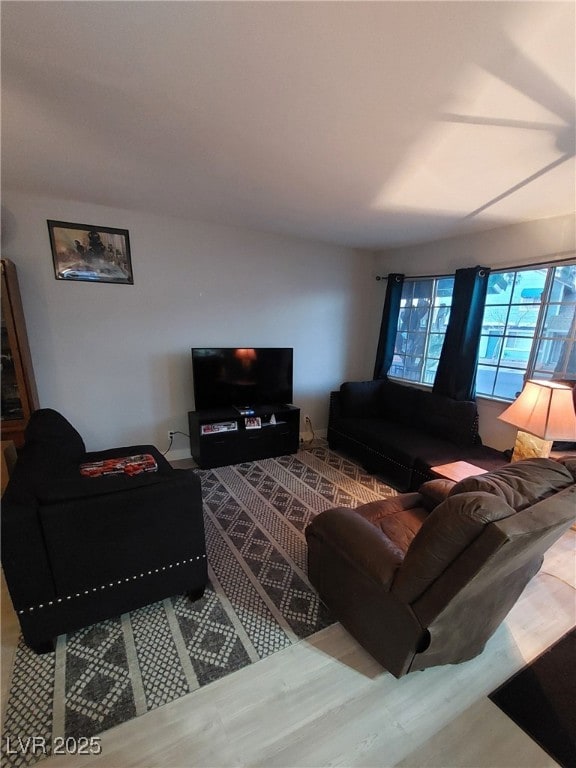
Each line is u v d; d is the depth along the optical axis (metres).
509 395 3.12
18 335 2.37
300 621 1.65
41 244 2.63
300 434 4.26
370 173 1.99
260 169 1.99
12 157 1.88
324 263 3.97
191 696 1.31
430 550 1.09
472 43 1.01
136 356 3.16
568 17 0.90
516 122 1.42
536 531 0.97
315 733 1.20
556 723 1.26
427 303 3.80
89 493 1.41
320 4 0.90
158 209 2.84
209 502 2.73
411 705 1.30
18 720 1.22
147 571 1.57
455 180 2.04
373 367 4.48
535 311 2.87
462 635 1.30
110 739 1.17
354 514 1.64
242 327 3.62
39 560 1.34
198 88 1.29
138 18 0.96
